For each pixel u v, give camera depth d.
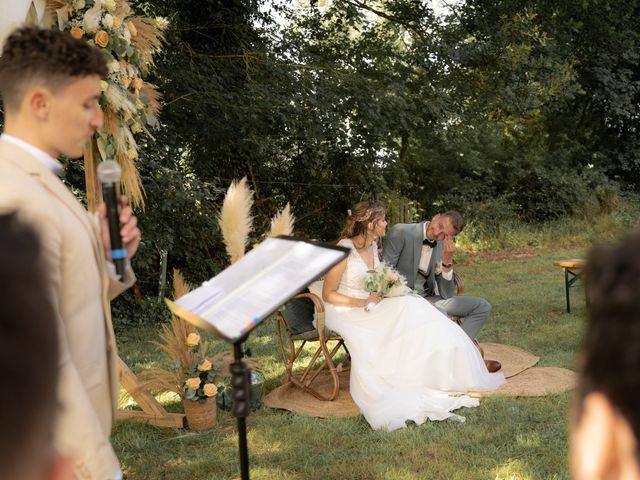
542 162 16.50
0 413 0.43
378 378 4.67
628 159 17.56
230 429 4.27
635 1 14.85
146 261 8.23
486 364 5.26
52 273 1.67
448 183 15.38
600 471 0.53
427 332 4.79
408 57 11.99
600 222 15.59
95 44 3.66
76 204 1.84
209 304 2.15
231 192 4.33
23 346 0.45
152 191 8.15
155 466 3.71
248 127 10.48
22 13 3.09
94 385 1.83
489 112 13.88
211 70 10.01
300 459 3.78
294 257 2.23
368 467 3.62
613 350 0.51
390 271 5.00
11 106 1.78
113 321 7.75
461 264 12.49
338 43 12.07
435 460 3.69
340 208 12.91
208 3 10.09
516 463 3.59
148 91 4.27
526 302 8.37
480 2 12.25
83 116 1.80
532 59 12.22
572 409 0.58
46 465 0.44
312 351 6.32
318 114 10.38
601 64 15.90
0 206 1.65
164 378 4.30
